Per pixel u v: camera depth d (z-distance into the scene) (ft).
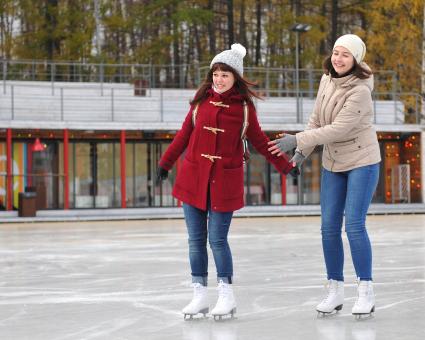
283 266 39.37
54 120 118.32
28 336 21.79
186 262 41.86
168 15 175.94
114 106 120.98
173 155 24.35
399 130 123.95
